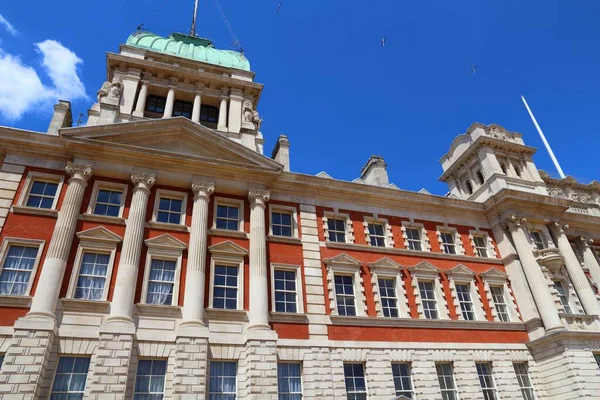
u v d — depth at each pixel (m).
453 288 32.62
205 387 22.42
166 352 23.14
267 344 24.41
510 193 36.56
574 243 39.75
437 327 30.09
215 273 26.92
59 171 27.19
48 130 29.34
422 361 28.20
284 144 36.84
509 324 32.38
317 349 26.14
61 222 24.58
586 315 32.94
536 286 33.31
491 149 41.31
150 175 27.92
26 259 24.08
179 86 35.09
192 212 28.34
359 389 26.27
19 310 22.19
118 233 26.03
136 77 33.62
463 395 27.92
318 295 28.31
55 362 21.27
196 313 24.23
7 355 20.05
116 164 27.77
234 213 30.02
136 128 28.39
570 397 28.92
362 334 27.81
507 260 35.84
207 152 30.11
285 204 31.61
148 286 25.05
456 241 35.88
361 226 33.22
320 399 24.56
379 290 30.64
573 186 43.78
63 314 22.52
